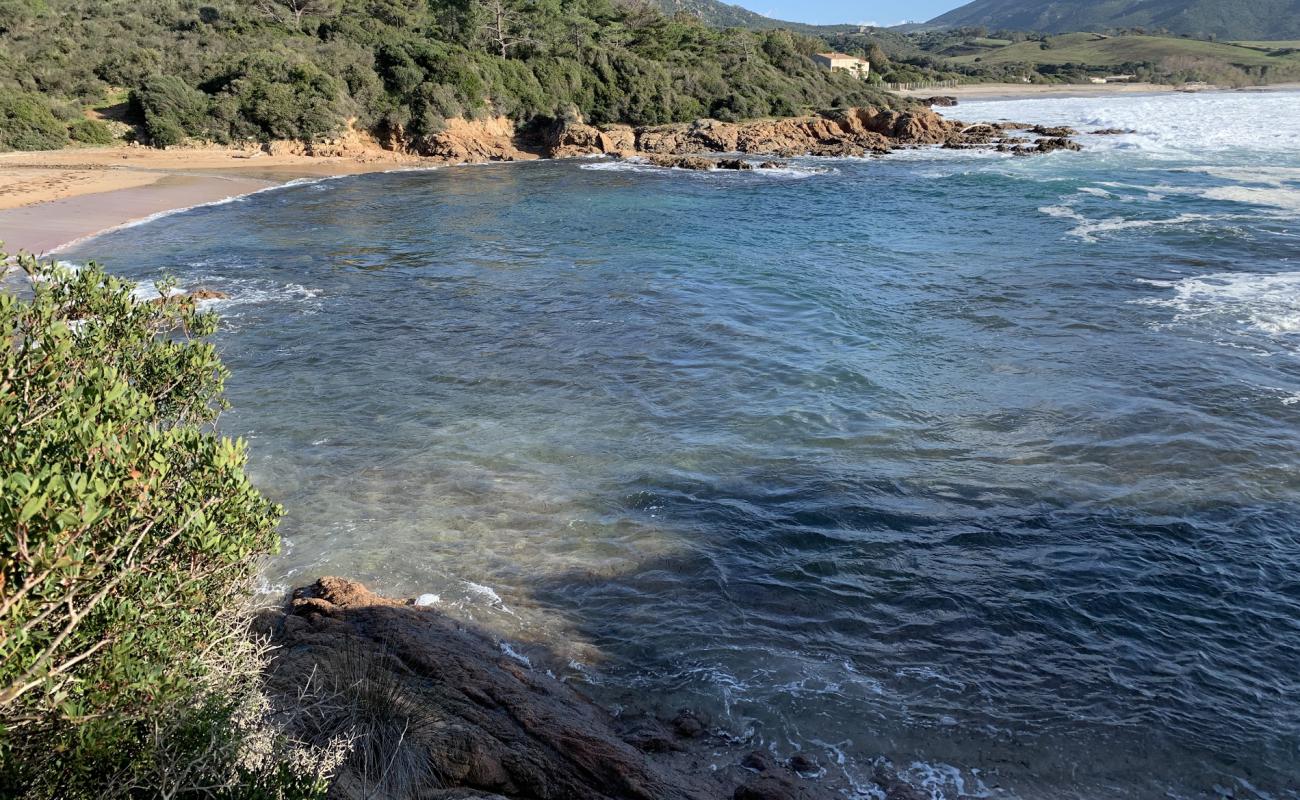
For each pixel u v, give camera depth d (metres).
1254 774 6.49
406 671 6.89
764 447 12.52
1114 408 13.40
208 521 4.87
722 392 14.68
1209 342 16.16
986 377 14.99
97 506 3.86
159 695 4.25
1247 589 8.86
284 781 4.45
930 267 23.22
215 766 4.43
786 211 34.06
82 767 3.99
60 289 7.21
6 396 4.73
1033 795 6.29
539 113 59.25
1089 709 7.21
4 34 58.34
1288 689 7.44
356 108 53.78
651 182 44.28
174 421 7.14
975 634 8.28
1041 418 13.18
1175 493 10.78
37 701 3.94
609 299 20.81
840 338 17.36
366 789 5.23
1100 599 8.75
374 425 13.54
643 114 63.53
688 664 7.82
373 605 8.16
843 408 13.84
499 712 6.48
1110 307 18.67
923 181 41.88
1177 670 7.70
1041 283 20.89
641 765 6.07
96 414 4.80
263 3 68.50
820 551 9.80
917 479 11.43
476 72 56.97
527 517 10.61
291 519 10.49
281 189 41.34
